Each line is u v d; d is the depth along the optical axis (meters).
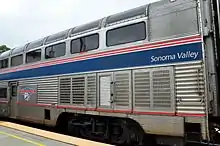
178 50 7.27
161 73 7.58
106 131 9.42
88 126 10.21
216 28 6.98
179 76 7.19
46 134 9.97
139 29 8.34
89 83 9.74
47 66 12.02
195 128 6.95
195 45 6.96
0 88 16.33
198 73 6.83
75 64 10.45
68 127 11.10
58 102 11.13
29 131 10.75
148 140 8.38
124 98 8.49
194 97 6.86
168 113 7.32
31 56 13.39
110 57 9.09
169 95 7.35
